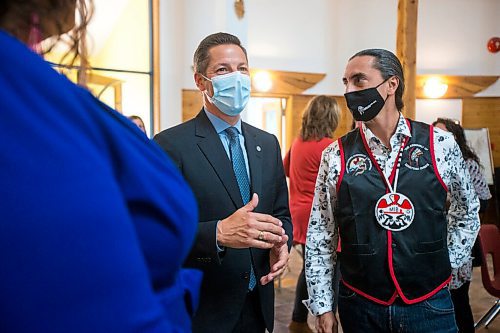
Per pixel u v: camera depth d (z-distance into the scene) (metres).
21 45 0.43
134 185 0.48
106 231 0.40
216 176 1.48
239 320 1.48
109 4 4.12
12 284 0.36
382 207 1.42
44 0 0.49
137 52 4.43
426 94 6.61
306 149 3.15
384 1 6.29
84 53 0.57
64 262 0.38
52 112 0.42
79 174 0.40
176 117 4.66
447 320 1.45
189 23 4.64
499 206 6.34
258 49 5.98
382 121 1.48
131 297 0.41
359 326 1.47
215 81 1.54
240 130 1.61
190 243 0.57
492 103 6.68
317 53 6.37
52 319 0.37
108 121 0.49
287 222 1.68
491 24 6.62
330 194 1.55
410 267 1.40
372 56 1.47
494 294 2.74
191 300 0.70
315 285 1.59
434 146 1.46
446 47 6.60
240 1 4.57
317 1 6.30
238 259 1.43
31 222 0.37
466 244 1.58
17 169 0.37
